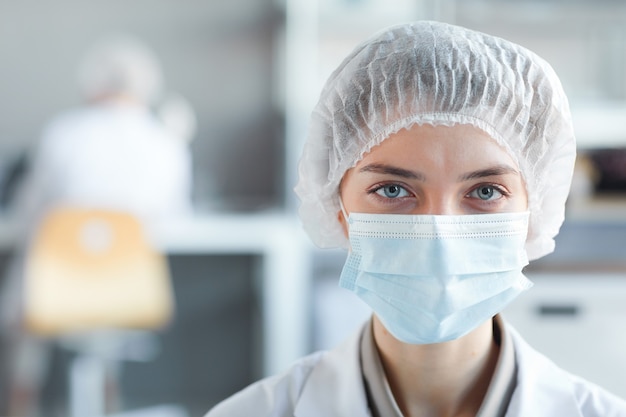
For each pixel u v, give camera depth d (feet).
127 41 13.85
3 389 13.28
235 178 14.19
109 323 11.25
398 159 3.37
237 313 14.02
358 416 3.63
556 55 11.13
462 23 11.13
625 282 9.63
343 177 3.77
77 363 12.53
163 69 13.94
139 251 11.23
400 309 3.44
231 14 13.93
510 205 3.45
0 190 13.15
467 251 3.40
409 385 3.61
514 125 3.56
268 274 12.19
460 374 3.57
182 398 13.97
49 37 13.67
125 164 12.00
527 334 9.50
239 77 14.05
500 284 3.47
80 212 10.98
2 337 13.24
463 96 3.50
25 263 11.87
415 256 3.38
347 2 12.44
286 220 12.37
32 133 13.75
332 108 3.78
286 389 3.92
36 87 13.71
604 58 11.05
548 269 9.77
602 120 10.60
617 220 10.12
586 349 9.51
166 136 12.46
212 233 12.16
